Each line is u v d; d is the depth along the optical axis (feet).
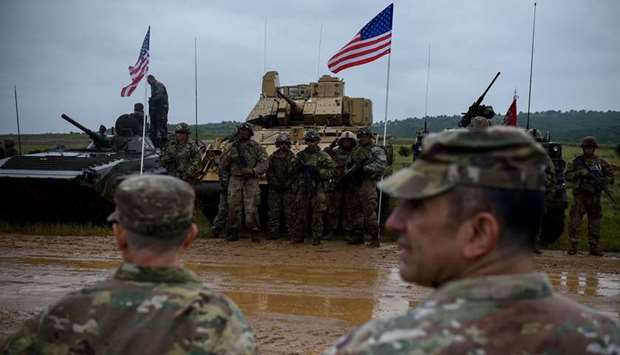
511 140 5.23
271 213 42.34
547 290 5.26
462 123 45.75
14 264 31.83
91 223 45.01
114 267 31.35
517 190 5.23
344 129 52.11
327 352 5.42
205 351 7.02
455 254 5.38
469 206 5.26
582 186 38.58
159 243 7.32
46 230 42.73
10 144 64.95
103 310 7.13
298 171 40.60
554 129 454.40
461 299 5.12
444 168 5.33
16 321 21.26
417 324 5.02
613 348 4.96
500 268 5.31
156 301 7.13
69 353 7.07
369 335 5.14
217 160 45.52
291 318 22.45
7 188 43.96
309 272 31.37
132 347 6.98
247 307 24.08
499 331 4.89
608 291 28.43
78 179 43.09
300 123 56.39
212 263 33.47
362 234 40.96
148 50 44.60
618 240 43.34
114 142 53.36
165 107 72.84
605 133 411.13
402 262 5.80
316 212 40.40
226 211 42.73
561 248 41.45
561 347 4.87
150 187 7.27
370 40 43.60
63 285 27.17
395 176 5.63
